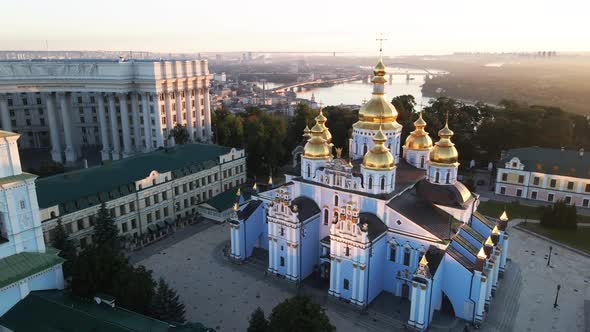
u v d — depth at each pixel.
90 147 181.88
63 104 154.88
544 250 89.25
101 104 155.62
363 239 65.81
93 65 149.88
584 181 110.44
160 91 150.88
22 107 173.38
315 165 78.75
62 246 71.50
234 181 119.75
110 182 89.50
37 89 151.62
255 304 70.94
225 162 115.44
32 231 59.44
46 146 180.50
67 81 151.62
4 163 55.91
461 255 67.62
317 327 49.59
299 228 74.06
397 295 72.81
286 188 82.81
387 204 70.94
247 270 81.56
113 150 161.12
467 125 164.38
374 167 70.88
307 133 102.31
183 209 103.81
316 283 76.88
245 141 154.62
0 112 153.88
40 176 117.19
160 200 97.19
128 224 90.50
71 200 80.62
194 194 106.62
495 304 70.81
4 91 148.50
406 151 89.25
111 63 148.62
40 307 54.34
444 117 163.50
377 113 80.94
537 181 116.38
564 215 97.44
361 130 83.06
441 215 72.38
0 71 147.38
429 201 75.06
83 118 180.12
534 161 118.06
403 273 71.31
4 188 55.12
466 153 145.50
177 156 109.00
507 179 120.31
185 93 162.50
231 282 77.50
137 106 155.75
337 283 71.12
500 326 65.44
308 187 79.38
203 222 103.81
